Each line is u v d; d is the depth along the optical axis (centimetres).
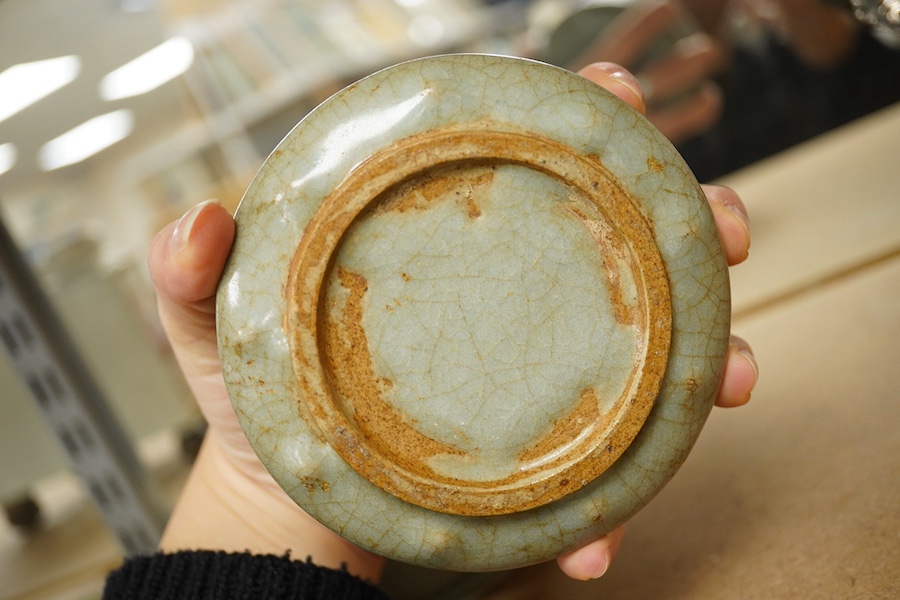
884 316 39
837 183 55
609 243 28
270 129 53
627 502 29
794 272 47
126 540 44
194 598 32
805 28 64
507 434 29
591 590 33
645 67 59
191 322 32
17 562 50
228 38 53
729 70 67
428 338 29
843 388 36
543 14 60
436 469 29
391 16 57
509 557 29
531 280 29
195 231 28
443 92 28
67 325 46
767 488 34
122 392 50
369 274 28
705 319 29
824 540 30
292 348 28
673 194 28
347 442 28
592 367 29
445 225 28
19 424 48
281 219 28
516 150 27
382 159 27
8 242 40
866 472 31
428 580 40
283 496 35
